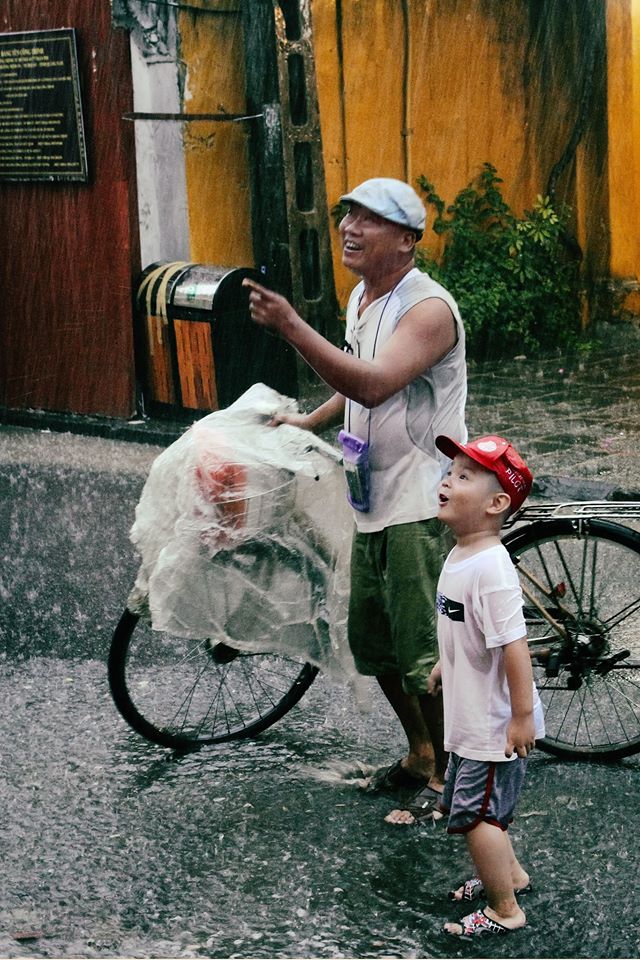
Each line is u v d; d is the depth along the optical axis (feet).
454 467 12.57
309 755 16.52
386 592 14.61
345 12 41.29
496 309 44.60
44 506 28.55
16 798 15.38
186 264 35.65
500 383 40.81
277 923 12.70
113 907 13.05
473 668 12.38
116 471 31.76
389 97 43.01
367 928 12.59
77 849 14.19
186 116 35.53
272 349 35.96
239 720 17.17
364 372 13.28
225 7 37.40
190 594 15.34
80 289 36.86
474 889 12.97
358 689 16.03
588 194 48.47
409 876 13.52
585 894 13.04
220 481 15.08
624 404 37.24
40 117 36.29
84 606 22.30
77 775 15.98
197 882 13.48
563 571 16.78
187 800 15.29
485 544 12.42
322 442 15.49
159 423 36.04
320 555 15.61
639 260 49.60
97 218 36.09
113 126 35.27
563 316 47.47
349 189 42.47
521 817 14.65
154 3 35.37
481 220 46.39
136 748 16.76
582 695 16.97
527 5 46.26
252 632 15.62
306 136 37.99
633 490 28.04
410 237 13.96
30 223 37.50
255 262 39.60
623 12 47.42
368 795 15.38
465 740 12.39
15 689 18.72
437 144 44.75
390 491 14.34
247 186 38.99
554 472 29.89
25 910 13.00
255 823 14.70
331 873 13.60
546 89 47.39
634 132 48.67
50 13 35.58
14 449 34.40
